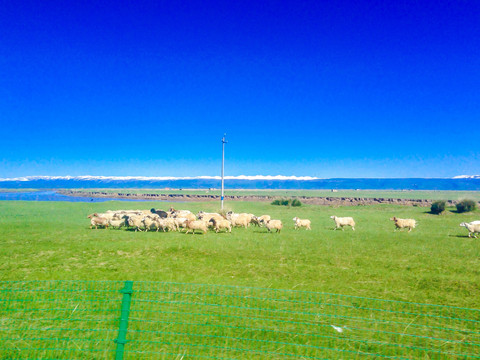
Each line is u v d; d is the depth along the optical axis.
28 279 11.59
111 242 19.06
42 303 8.88
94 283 10.98
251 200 87.75
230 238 21.03
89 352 6.25
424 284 11.45
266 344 6.73
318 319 8.13
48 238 20.53
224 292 10.23
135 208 50.81
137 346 6.53
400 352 6.55
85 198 99.00
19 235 21.66
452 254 16.27
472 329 7.74
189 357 6.12
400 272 13.07
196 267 13.76
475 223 22.48
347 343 6.90
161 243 18.80
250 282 11.53
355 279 12.14
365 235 22.66
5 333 7.04
